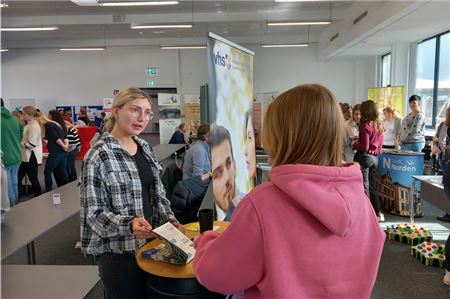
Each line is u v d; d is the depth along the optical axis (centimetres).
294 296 74
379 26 682
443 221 421
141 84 1302
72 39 1276
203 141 344
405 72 873
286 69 1267
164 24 917
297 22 837
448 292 265
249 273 76
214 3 849
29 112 536
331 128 81
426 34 759
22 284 138
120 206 146
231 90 195
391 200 454
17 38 1231
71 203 276
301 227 76
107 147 148
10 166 425
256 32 1191
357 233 81
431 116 795
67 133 595
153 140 1300
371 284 83
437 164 500
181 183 272
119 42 1277
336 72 1249
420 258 317
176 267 134
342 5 866
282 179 76
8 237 202
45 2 808
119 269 147
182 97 1295
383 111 601
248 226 76
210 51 171
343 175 79
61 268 151
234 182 198
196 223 185
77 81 1299
